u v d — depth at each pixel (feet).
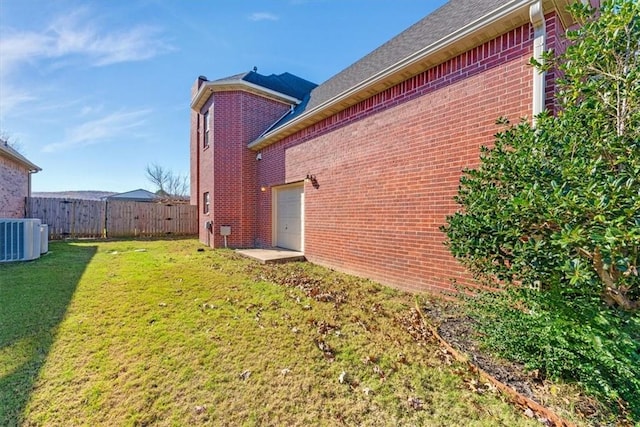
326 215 24.66
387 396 7.75
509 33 13.35
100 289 16.63
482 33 13.87
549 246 7.27
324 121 24.97
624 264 5.94
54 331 11.12
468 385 8.11
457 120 15.16
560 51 13.00
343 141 22.81
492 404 7.36
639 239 5.69
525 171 7.91
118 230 46.55
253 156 36.58
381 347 10.30
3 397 7.46
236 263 25.23
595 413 6.80
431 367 9.05
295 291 16.78
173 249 33.71
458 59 15.25
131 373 8.60
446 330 11.48
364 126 20.85
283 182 31.09
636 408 6.37
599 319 6.73
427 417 6.98
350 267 21.89
